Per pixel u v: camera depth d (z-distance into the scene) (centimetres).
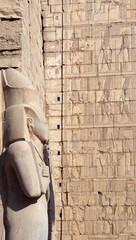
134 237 2180
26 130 1171
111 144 2242
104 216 2202
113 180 2222
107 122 2256
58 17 2320
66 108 2275
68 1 2322
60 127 2266
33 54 1499
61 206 2219
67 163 2244
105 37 2297
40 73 1672
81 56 2295
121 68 2283
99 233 2192
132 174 2220
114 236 2186
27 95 1199
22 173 1128
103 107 2266
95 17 2308
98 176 2227
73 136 2256
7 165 1153
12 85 1203
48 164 1442
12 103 1198
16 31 1273
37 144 1184
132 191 2211
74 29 2308
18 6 1284
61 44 2309
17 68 1257
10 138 1162
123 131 2247
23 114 1174
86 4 2316
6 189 1162
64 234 2198
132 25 2297
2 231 1137
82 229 2200
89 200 2216
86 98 2275
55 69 2295
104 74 2283
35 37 1558
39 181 1140
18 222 1132
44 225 1143
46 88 2288
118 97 2267
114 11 2306
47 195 1205
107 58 2291
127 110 2258
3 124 1182
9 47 1266
